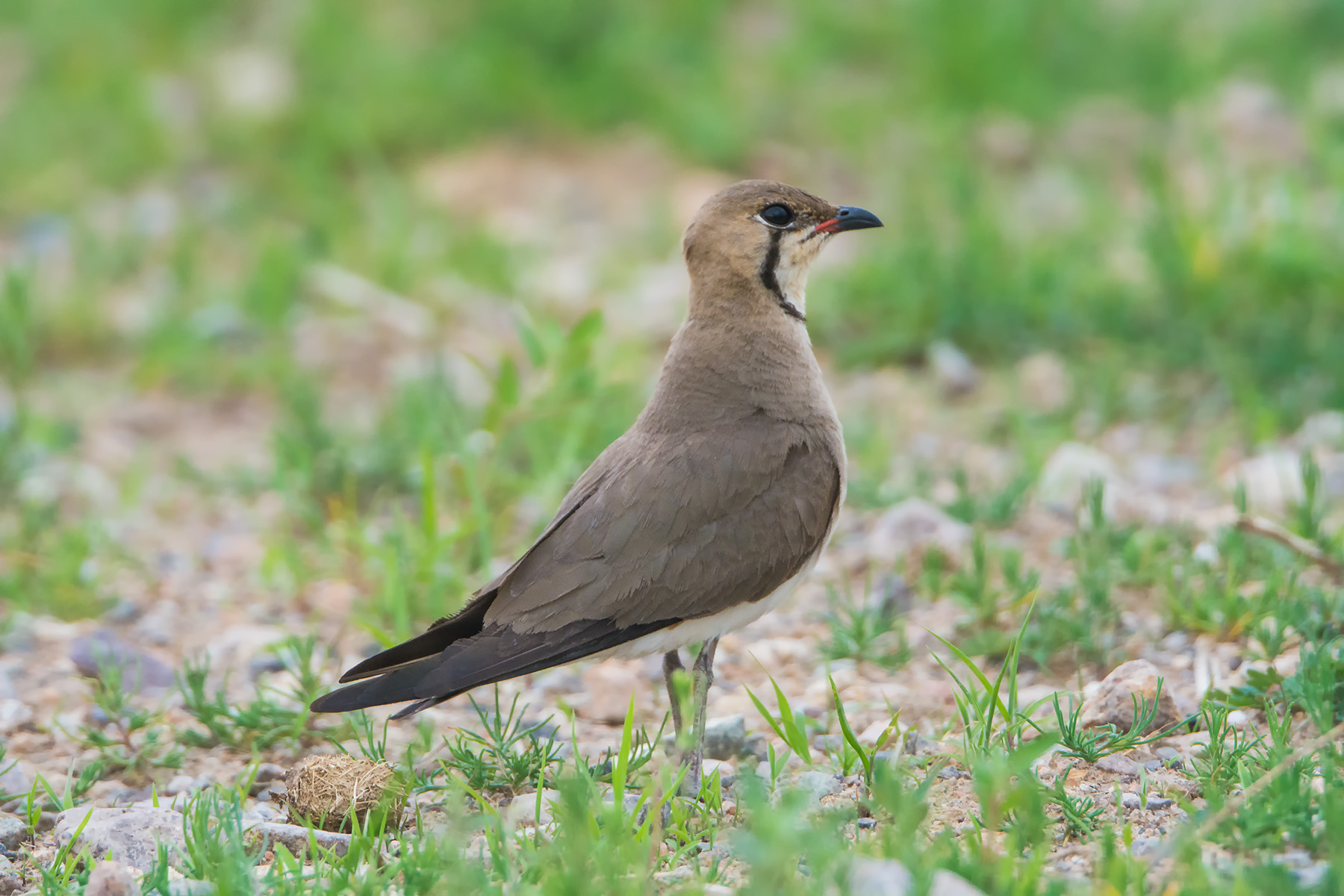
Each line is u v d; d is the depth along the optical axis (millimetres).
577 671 11922
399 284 20438
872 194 22094
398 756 10578
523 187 23266
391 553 12523
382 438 16203
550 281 20578
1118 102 24312
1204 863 8094
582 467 15289
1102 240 19594
